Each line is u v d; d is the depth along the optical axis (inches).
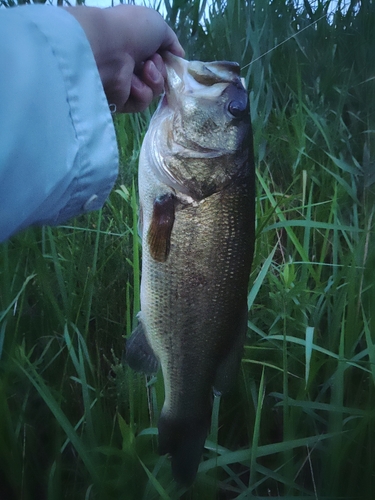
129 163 27.4
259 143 29.2
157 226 16.3
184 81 17.4
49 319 23.1
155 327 16.9
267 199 29.0
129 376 19.1
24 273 24.1
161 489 16.8
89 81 11.6
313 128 32.9
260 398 17.7
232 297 17.0
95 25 14.3
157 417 20.4
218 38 35.9
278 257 27.9
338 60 37.9
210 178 16.7
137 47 15.8
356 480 19.6
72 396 22.1
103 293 23.9
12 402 21.4
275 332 22.0
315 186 30.7
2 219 9.9
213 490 18.7
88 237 26.1
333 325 21.9
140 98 17.0
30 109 10.1
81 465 20.8
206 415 17.8
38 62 10.4
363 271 22.2
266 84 33.8
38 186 10.3
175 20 35.0
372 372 18.9
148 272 16.6
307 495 19.8
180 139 16.9
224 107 17.2
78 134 11.3
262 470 18.6
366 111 33.5
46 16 11.3
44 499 20.4
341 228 22.7
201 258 16.6
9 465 18.7
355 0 39.4
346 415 21.6
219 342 17.2
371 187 28.7
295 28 39.0
